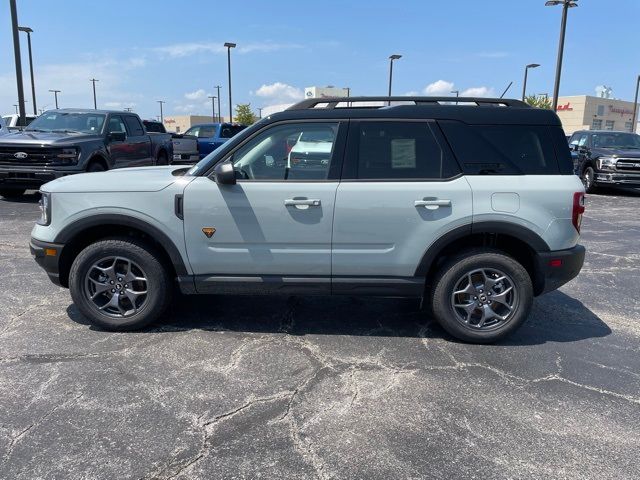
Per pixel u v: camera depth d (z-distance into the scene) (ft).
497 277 13.74
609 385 11.91
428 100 14.16
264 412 10.46
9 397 10.80
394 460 9.05
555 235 13.34
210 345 13.57
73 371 11.98
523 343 14.23
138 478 8.47
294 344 13.78
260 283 13.83
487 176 13.41
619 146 52.08
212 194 13.41
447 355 13.33
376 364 12.72
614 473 8.80
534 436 9.84
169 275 14.23
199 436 9.62
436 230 13.30
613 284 20.02
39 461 8.82
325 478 8.56
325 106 14.29
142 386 11.36
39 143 32.81
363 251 13.55
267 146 13.65
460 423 10.23
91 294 14.14
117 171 15.83
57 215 13.78
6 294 17.20
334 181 13.44
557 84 71.31
